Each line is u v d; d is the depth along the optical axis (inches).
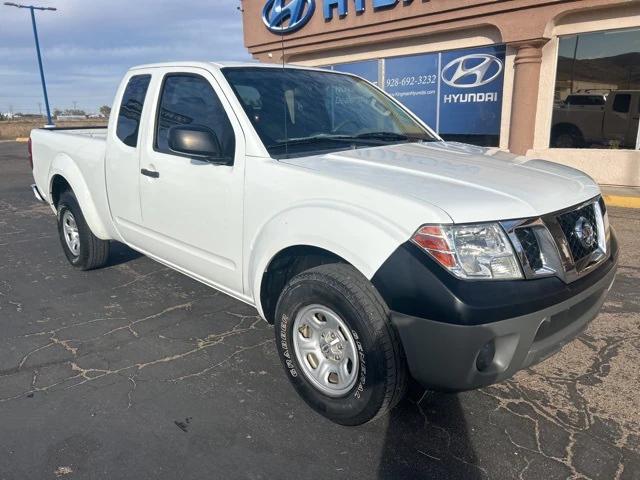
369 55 486.0
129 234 174.4
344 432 112.4
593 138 391.2
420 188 103.0
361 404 105.8
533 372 133.8
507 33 387.2
